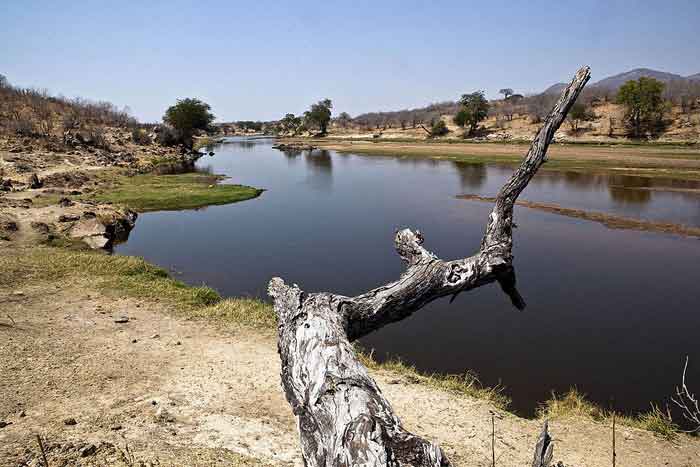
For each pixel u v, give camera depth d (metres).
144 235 21.62
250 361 7.71
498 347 10.19
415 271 3.78
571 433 6.22
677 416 7.35
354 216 26.16
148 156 57.81
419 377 7.76
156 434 5.16
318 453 2.55
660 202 27.91
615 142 73.31
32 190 27.25
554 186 35.06
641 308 12.53
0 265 12.09
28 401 5.81
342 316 3.52
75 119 61.28
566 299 13.25
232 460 4.73
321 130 142.00
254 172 49.38
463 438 5.86
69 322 8.86
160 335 8.62
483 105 101.31
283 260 17.45
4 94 66.88
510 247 3.67
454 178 43.06
